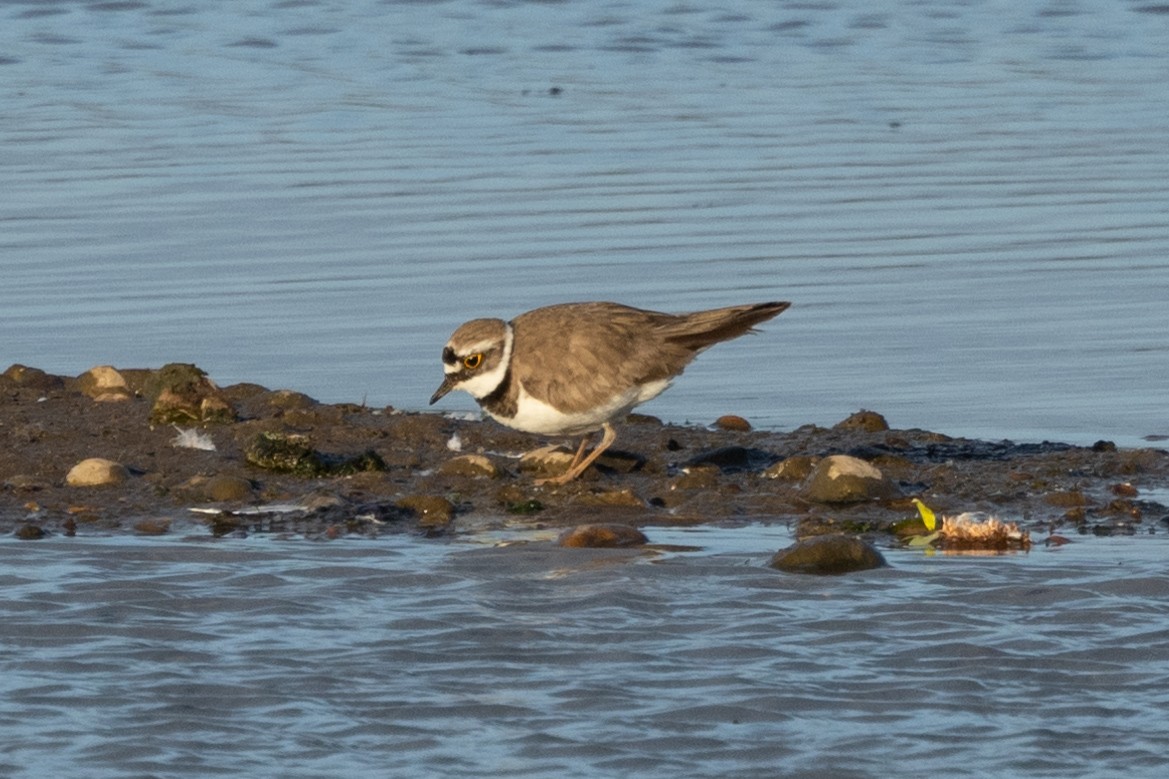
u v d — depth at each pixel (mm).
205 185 24484
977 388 16922
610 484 13852
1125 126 28172
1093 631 10391
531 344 13180
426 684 9680
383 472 14133
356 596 11125
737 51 33938
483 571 11609
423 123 28328
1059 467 14258
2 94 29922
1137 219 23062
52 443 14852
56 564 11781
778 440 15227
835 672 9805
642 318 13383
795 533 12562
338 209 23406
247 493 13469
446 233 22375
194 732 9047
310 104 29516
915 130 28031
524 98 30094
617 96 30297
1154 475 14062
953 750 8812
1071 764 8648
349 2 37656
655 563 11766
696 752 8805
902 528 12570
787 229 22688
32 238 21984
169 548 12172
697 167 25766
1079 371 17359
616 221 22984
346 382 17156
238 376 17297
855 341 18469
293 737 9000
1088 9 37406
